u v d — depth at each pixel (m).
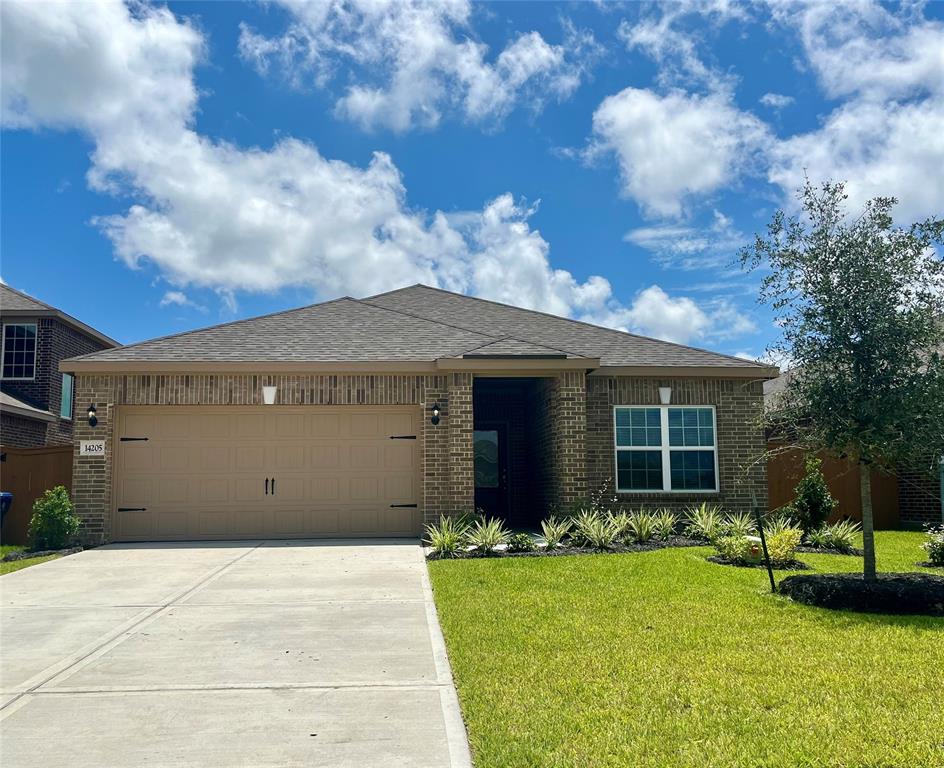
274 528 14.12
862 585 8.06
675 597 8.57
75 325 22.16
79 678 5.92
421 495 14.31
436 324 16.53
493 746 4.44
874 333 8.32
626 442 15.41
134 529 13.91
